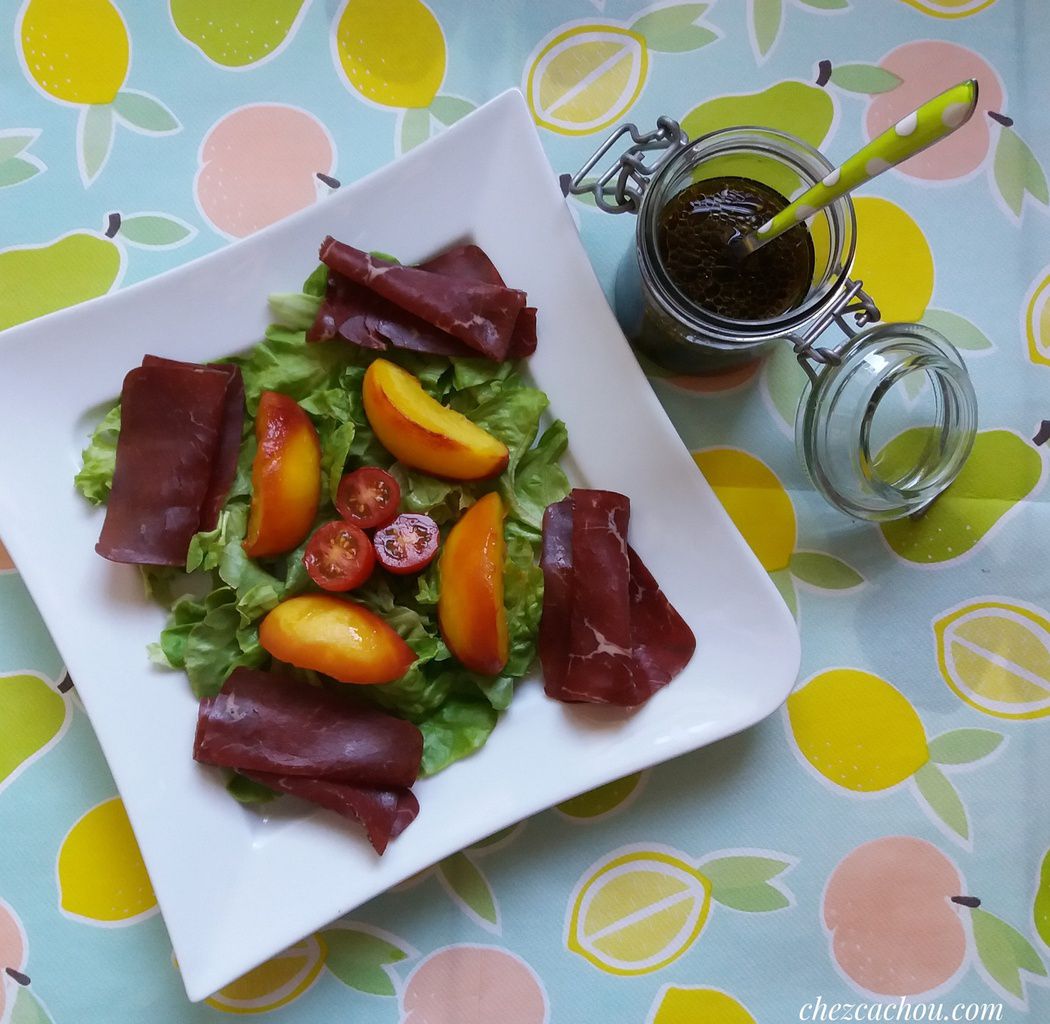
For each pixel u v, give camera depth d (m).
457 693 0.52
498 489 0.52
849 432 0.49
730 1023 0.53
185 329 0.51
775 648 0.51
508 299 0.51
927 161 0.55
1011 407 0.55
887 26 0.55
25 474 0.51
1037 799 0.54
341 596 0.51
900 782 0.54
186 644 0.51
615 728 0.51
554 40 0.55
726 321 0.47
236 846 0.50
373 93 0.55
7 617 0.54
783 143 0.47
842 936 0.54
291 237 0.51
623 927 0.53
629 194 0.50
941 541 0.55
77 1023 0.53
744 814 0.54
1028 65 0.55
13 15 0.54
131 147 0.54
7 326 0.54
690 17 0.55
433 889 0.54
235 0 0.54
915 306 0.55
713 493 0.51
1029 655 0.54
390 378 0.50
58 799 0.53
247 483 0.52
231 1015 0.53
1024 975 0.54
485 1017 0.53
